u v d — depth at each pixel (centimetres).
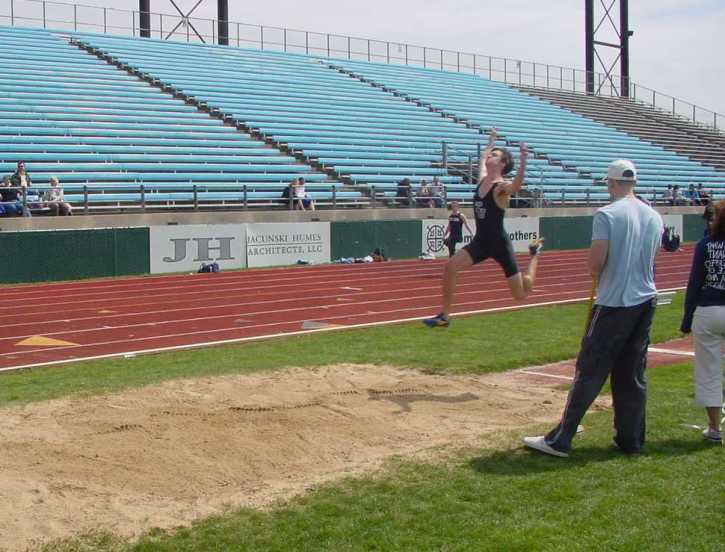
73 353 1152
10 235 2019
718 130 5266
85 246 2142
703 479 577
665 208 3647
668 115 5347
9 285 1989
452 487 562
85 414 726
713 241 652
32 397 816
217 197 2575
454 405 792
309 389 830
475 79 4834
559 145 4088
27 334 1316
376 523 503
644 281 619
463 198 3172
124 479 574
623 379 634
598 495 546
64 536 487
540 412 773
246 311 1566
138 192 2497
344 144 3303
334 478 584
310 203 2719
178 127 2945
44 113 2695
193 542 480
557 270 2447
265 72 3850
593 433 694
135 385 862
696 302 662
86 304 1664
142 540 483
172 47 3812
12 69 2998
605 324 617
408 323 1398
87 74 3178
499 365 1003
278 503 539
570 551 461
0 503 525
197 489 564
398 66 4578
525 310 1560
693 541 474
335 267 2478
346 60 4416
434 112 4006
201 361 1038
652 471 595
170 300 1725
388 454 641
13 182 2178
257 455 627
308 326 1380
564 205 3456
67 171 2464
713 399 660
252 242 2466
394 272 2327
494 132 838
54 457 611
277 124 3250
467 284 2019
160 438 655
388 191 3025
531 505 529
